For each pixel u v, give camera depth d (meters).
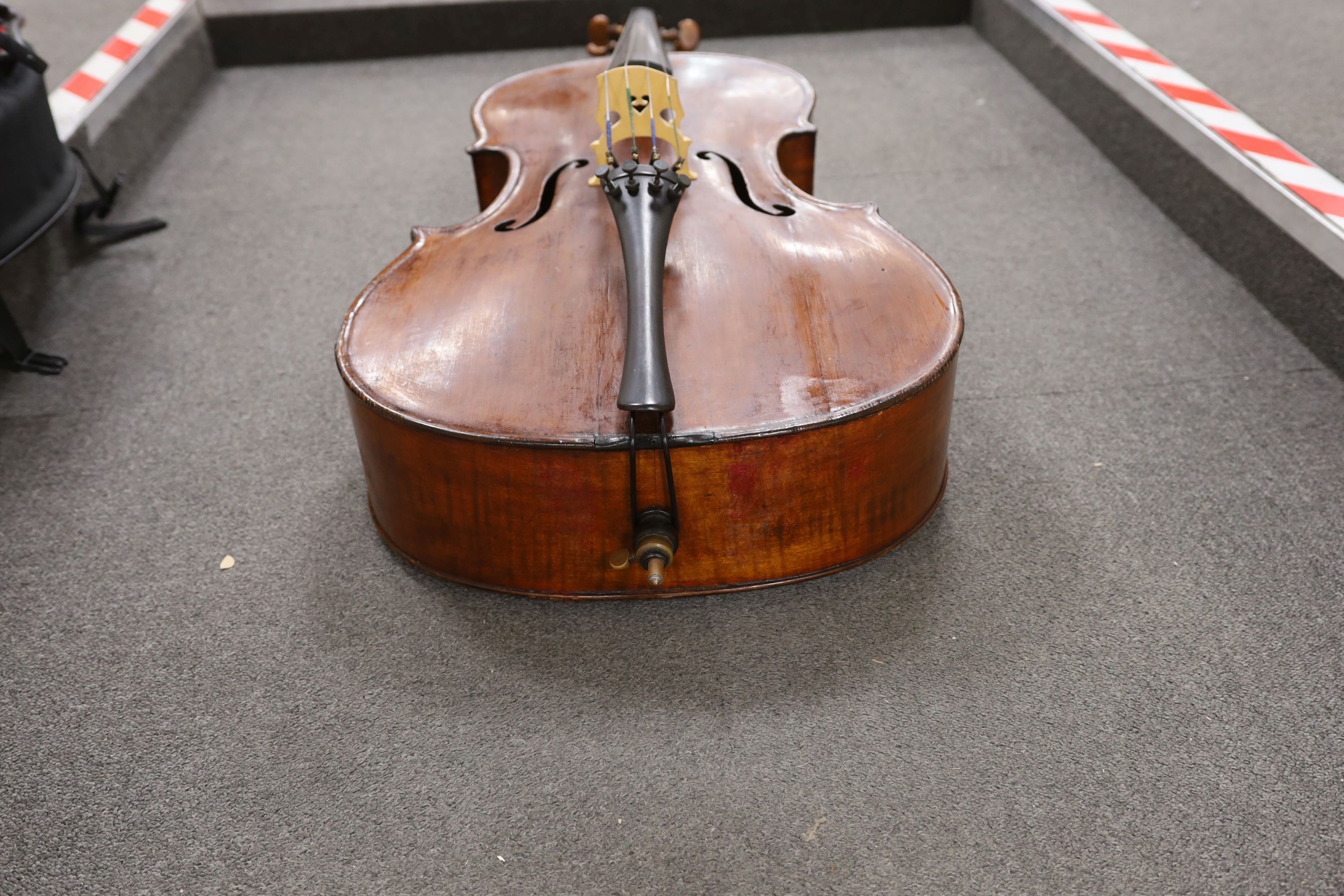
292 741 1.28
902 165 2.60
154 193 2.63
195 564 1.54
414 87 3.17
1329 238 1.82
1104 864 1.11
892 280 1.40
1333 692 1.28
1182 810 1.16
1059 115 2.82
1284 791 1.17
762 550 1.32
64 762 1.27
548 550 1.31
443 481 1.28
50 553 1.57
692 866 1.13
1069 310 2.04
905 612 1.41
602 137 1.70
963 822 1.16
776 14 3.34
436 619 1.43
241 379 1.95
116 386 1.94
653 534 1.21
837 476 1.27
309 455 1.75
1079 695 1.29
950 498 1.60
